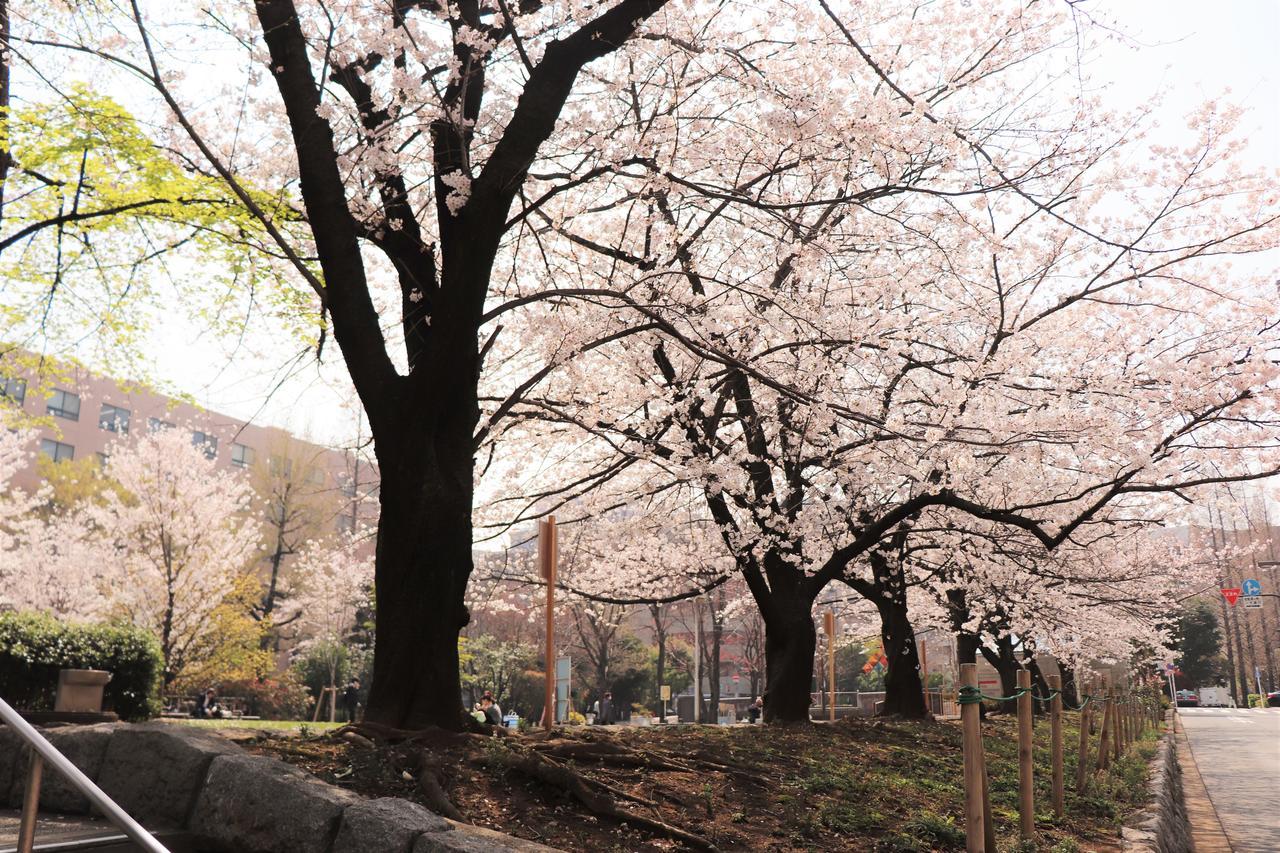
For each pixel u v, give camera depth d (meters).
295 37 6.80
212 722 13.01
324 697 39.44
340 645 37.88
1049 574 12.83
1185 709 44.56
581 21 7.88
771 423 11.12
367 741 5.80
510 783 5.69
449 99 7.42
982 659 28.73
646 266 9.12
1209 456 10.12
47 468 37.56
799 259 8.84
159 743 5.08
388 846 4.21
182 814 4.82
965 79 9.24
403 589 6.47
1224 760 17.02
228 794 4.71
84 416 44.09
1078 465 10.70
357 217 7.76
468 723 6.63
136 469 27.19
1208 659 61.03
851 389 10.38
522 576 14.17
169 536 26.84
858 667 49.69
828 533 11.73
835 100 7.12
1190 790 13.02
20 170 11.96
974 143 7.61
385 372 6.73
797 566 12.23
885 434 9.49
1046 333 10.99
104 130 11.03
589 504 13.27
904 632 15.88
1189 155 9.46
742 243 9.55
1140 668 27.41
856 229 9.59
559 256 10.28
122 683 11.66
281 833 4.47
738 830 5.92
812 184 9.48
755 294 8.47
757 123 8.35
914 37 9.02
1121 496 11.91
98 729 5.43
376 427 6.64
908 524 13.34
